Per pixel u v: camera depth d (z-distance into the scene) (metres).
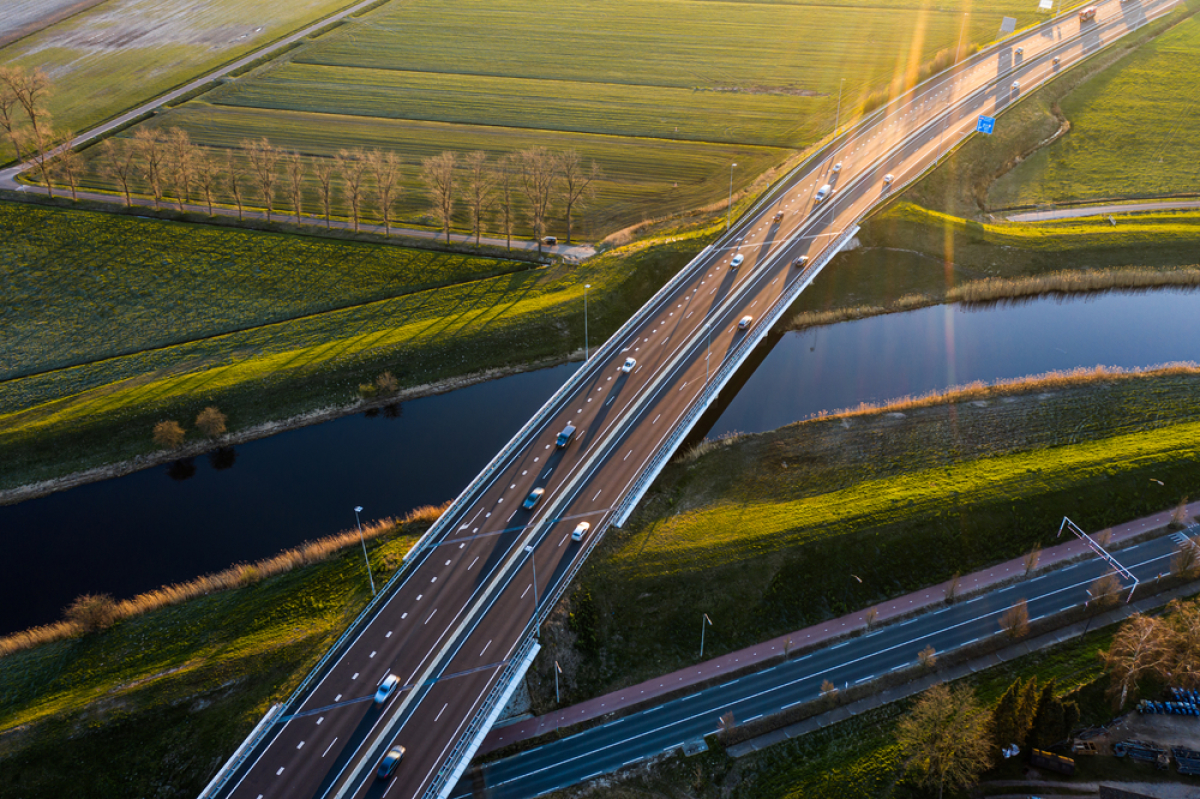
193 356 140.00
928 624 97.00
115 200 186.50
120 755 82.31
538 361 140.38
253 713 83.94
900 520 105.62
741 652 94.31
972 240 164.50
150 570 106.31
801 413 128.62
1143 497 110.56
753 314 135.38
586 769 83.56
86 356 142.00
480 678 84.06
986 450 118.50
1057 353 141.50
